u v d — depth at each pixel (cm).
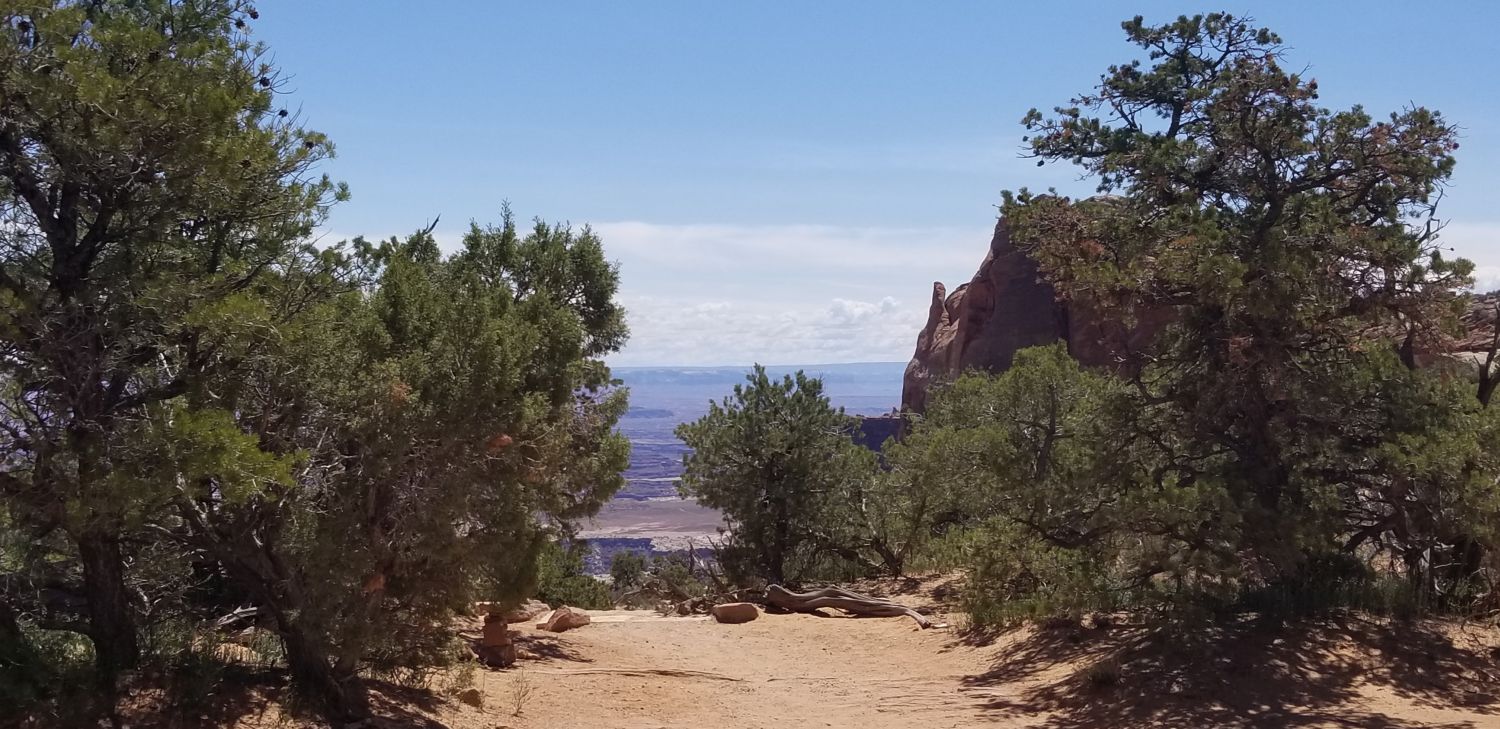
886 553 2866
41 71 714
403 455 841
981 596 1752
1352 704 1109
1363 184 1409
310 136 859
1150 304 1449
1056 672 1374
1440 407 1390
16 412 718
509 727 1030
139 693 794
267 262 831
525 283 1617
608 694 1254
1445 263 1303
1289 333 1380
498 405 896
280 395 841
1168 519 1248
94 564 805
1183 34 1470
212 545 834
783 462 2952
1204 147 1424
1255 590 1442
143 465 705
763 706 1270
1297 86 1370
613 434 1576
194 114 731
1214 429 1442
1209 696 1156
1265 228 1354
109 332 746
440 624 1006
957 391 2412
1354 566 1452
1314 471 1414
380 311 917
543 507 1224
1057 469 1538
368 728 881
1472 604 1370
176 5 836
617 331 1694
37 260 757
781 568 2969
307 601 828
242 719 816
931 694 1343
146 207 765
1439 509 1304
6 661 758
